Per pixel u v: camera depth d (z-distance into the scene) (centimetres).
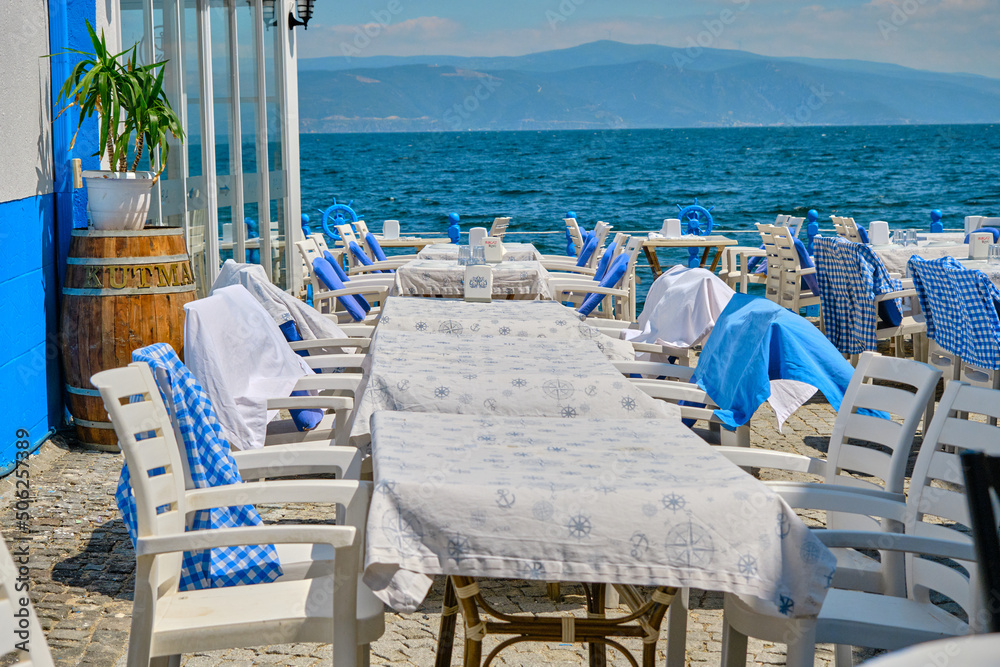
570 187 4719
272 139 1018
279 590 221
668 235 1048
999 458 173
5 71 456
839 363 342
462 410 290
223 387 334
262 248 981
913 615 217
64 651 273
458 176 5119
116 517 398
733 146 6456
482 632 207
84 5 546
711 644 289
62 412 532
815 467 280
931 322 512
